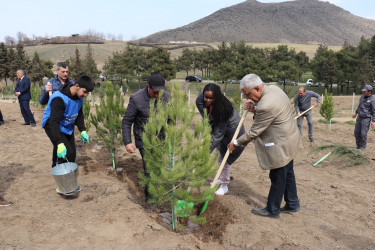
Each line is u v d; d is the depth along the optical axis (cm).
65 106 390
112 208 359
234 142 371
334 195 464
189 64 7456
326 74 5288
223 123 398
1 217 327
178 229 343
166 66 5750
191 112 330
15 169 508
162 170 299
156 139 327
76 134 772
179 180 321
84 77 387
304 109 877
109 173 505
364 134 773
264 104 341
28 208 362
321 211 407
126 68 5856
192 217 333
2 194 404
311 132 892
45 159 574
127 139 389
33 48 14475
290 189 391
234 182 515
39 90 1353
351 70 5353
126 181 478
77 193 416
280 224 365
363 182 541
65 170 399
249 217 378
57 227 313
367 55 5309
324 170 613
